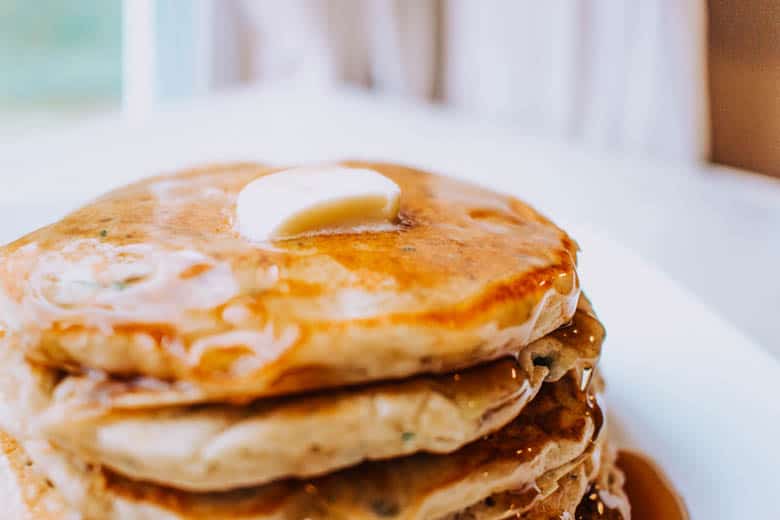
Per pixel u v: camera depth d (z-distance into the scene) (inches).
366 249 9.0
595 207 19.7
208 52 32.1
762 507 10.8
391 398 8.2
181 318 8.1
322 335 8.0
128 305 8.2
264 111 28.7
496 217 10.4
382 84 34.9
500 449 8.9
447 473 8.5
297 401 8.1
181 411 8.0
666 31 26.4
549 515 9.5
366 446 8.1
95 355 8.0
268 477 8.0
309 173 9.8
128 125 26.1
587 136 30.6
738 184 22.2
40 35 30.2
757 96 22.2
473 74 34.2
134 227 9.4
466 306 8.4
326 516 8.2
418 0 33.9
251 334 8.0
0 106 27.9
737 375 12.5
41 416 8.1
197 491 8.2
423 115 30.1
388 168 11.9
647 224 18.9
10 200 14.3
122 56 31.3
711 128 25.0
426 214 10.2
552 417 9.4
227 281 8.4
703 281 16.0
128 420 7.9
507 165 23.2
